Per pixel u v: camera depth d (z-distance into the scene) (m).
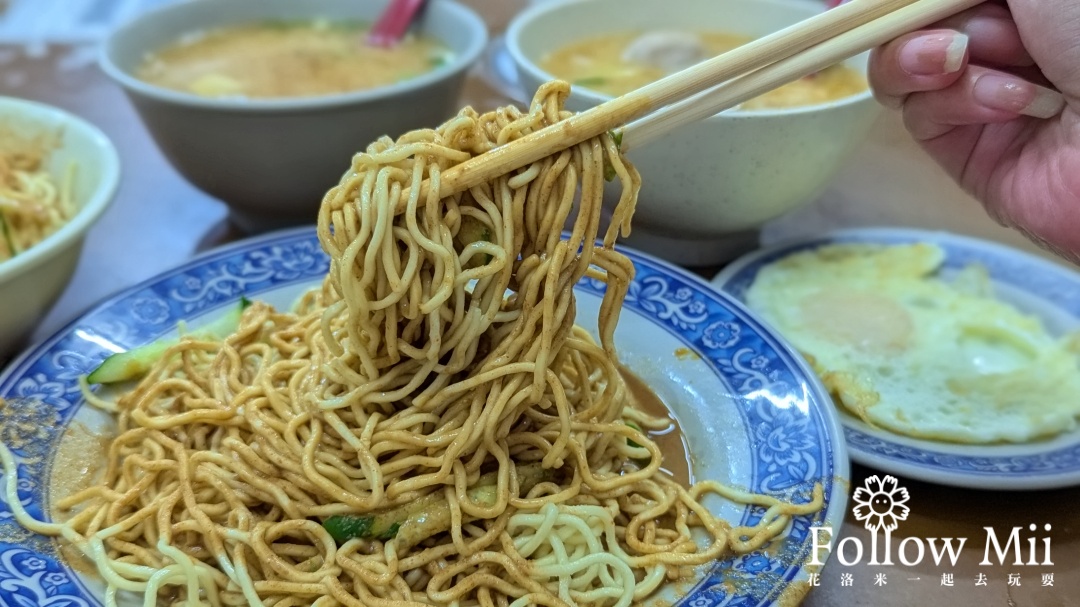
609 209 0.46
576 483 0.36
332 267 0.34
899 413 0.39
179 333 0.41
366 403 0.35
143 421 0.37
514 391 0.34
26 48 0.66
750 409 0.38
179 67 0.51
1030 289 0.44
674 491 0.36
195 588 0.33
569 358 0.38
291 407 0.36
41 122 0.46
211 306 0.43
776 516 0.34
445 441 0.34
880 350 0.42
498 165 0.32
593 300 0.43
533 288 0.34
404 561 0.34
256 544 0.33
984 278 0.45
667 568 0.34
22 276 0.38
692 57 0.50
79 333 0.40
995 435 0.37
